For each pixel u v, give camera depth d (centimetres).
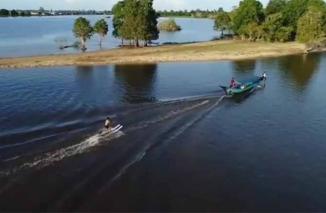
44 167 3659
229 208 3297
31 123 4872
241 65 9994
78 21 13000
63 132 4522
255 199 3441
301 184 3725
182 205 3294
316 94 7006
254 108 6038
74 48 13538
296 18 15012
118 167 3772
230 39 16050
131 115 5275
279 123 5384
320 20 13250
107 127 4641
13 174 3525
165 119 5162
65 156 3900
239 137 4812
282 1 16200
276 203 3397
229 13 18375
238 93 6606
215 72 8975
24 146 4084
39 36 19038
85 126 4753
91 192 3344
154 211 3194
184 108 5728
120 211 3152
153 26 13288
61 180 3469
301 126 5288
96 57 10656
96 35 18388
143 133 4619
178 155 4162
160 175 3716
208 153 4284
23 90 6788
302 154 4391
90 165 3747
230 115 5625
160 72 8888
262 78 7962
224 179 3747
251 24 14812
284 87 7512
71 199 3228
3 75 8150
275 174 3894
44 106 5716
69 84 7394
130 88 7162
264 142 4694
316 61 10775
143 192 3425
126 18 12900
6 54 11725
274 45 13550
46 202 3167
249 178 3797
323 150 4512
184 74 8675
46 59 10206
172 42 15462
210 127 5053
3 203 3133
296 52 12325
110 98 6334
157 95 6594
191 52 11712
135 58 10600
